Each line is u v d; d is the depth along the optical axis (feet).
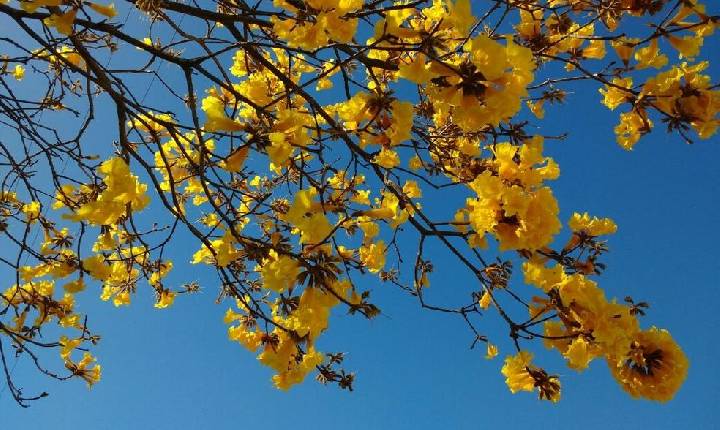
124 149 9.53
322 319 7.23
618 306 7.10
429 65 6.80
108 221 6.95
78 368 16.53
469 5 6.06
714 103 8.29
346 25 6.77
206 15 9.29
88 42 12.71
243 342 10.14
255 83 10.04
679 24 8.52
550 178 7.17
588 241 9.09
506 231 6.85
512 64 6.17
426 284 10.37
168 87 11.06
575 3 10.40
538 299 7.95
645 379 6.92
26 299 14.80
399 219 7.77
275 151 7.25
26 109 11.75
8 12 9.11
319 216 7.00
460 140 12.90
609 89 9.55
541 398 8.20
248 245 8.54
